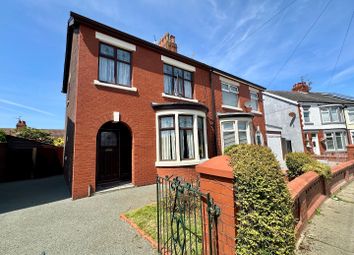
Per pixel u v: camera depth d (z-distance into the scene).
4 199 7.64
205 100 12.84
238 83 15.56
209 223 2.31
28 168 13.36
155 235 4.05
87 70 8.10
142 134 9.30
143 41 9.91
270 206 2.35
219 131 13.09
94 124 7.96
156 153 9.62
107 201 6.67
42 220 5.21
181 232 3.99
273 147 16.58
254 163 2.50
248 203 2.36
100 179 9.38
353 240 3.65
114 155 10.02
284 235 2.36
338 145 24.25
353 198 6.66
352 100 27.52
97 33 8.59
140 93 9.61
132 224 4.66
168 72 11.34
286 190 2.60
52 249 3.77
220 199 2.57
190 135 9.89
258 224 2.29
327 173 6.59
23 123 21.94
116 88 8.81
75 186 7.17
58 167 15.73
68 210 5.92
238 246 2.34
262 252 2.25
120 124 10.17
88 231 4.46
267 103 26.75
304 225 4.26
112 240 4.02
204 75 13.22
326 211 5.33
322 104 24.98
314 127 24.38
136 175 8.80
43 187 10.09
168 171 9.17
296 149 23.56
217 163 2.70
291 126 24.34
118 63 9.33
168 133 9.69
